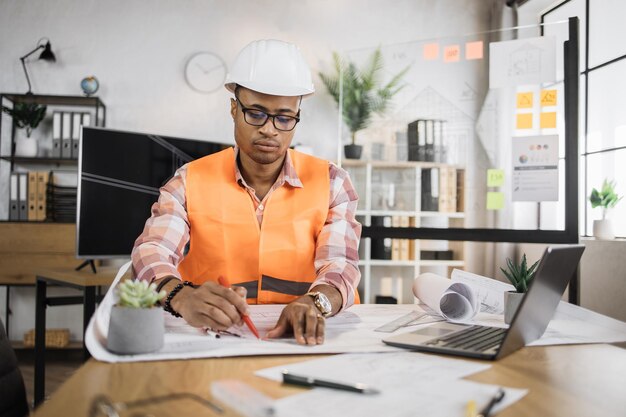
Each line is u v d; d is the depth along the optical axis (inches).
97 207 108.8
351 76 120.5
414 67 112.5
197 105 161.8
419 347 32.3
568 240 88.7
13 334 155.1
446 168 108.0
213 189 53.1
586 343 35.8
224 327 33.9
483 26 167.6
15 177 148.3
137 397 22.7
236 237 52.8
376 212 116.0
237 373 26.7
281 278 53.1
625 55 121.9
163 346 31.5
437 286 44.7
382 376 26.4
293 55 47.9
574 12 140.8
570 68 88.6
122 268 43.3
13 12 158.7
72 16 159.6
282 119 47.2
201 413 20.7
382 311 47.8
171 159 118.4
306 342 33.3
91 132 108.4
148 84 160.9
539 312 33.5
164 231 48.5
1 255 141.3
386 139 115.6
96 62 159.8
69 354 152.0
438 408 21.6
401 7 167.0
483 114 103.3
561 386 25.7
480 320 44.4
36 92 158.2
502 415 21.3
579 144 87.2
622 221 123.0
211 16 162.7
